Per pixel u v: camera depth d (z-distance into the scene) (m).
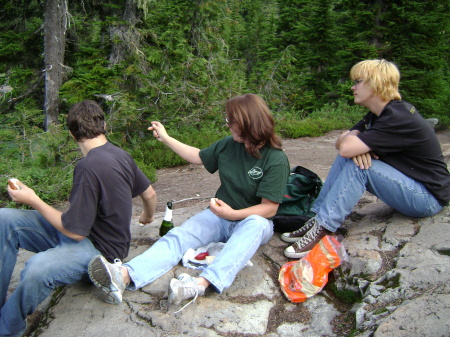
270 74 15.37
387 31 13.48
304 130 11.22
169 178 7.11
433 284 2.46
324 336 2.48
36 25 8.59
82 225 2.49
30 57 8.79
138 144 8.57
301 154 8.77
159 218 4.16
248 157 3.04
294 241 3.36
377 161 3.04
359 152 2.96
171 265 2.92
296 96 15.20
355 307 2.59
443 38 14.30
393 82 3.00
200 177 7.05
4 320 2.51
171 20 10.03
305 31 17.23
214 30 11.30
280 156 2.98
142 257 2.83
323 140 10.72
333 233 3.34
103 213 2.64
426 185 3.04
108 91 8.13
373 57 13.45
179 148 3.40
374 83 2.98
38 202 2.47
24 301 2.46
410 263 2.69
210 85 10.43
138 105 9.12
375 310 2.42
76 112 2.68
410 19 12.93
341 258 2.85
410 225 3.18
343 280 2.83
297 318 2.67
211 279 2.62
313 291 2.79
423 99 13.58
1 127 7.71
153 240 3.62
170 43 9.42
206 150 3.30
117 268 2.59
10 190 2.45
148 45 9.20
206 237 3.09
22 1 8.62
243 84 12.30
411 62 13.79
